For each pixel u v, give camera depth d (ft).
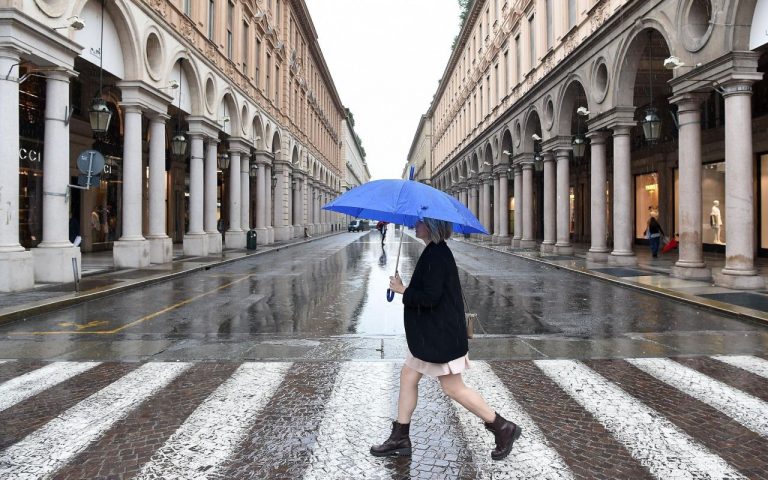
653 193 84.53
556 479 11.23
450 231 11.96
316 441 13.23
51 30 37.73
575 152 68.28
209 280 48.14
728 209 38.40
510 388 17.49
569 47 67.82
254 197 130.93
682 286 39.65
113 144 75.36
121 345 23.54
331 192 229.25
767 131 58.65
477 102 131.13
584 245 99.91
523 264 65.05
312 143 169.68
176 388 17.40
